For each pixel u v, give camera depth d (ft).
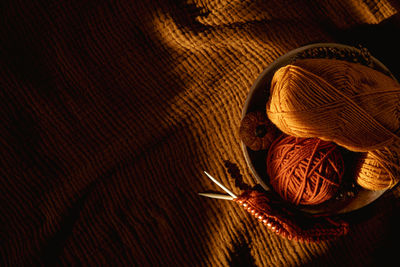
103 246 2.33
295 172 2.15
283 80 2.05
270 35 2.33
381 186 2.16
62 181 2.35
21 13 2.31
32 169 2.35
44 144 2.35
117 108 2.35
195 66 2.35
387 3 2.30
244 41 2.32
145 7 2.29
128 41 2.32
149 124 2.36
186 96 2.36
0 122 2.34
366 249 2.37
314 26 2.35
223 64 2.35
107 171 2.36
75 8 2.31
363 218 2.38
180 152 2.37
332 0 2.32
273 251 2.36
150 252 2.34
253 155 2.29
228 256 2.35
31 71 2.35
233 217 2.36
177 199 2.36
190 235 2.35
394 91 2.06
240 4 2.29
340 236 2.36
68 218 2.37
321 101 2.02
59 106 2.35
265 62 2.34
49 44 2.33
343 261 2.36
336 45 2.16
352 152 2.24
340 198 2.27
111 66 2.33
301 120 2.04
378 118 2.04
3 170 2.35
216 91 2.36
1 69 2.34
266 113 2.23
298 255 2.36
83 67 2.33
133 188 2.36
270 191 2.27
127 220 2.34
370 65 2.18
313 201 2.19
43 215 2.35
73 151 2.35
